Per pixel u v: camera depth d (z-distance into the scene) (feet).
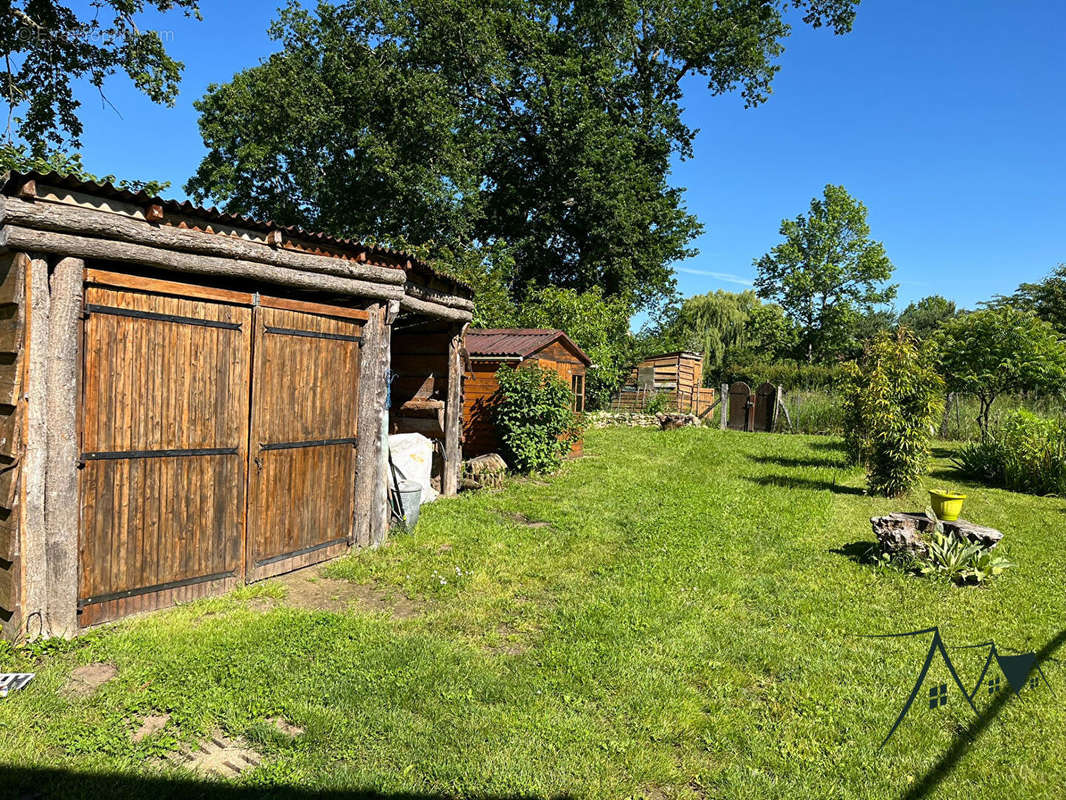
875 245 129.90
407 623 16.55
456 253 78.23
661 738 11.88
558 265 98.78
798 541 25.93
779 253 136.05
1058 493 36.19
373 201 77.92
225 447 17.92
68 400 14.40
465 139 81.15
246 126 76.48
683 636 16.33
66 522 14.42
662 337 110.42
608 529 27.09
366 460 22.76
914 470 34.65
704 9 90.68
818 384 99.35
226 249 17.35
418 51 78.69
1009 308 48.78
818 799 10.38
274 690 12.75
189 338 16.96
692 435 62.23
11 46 41.63
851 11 80.38
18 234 13.58
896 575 21.59
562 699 13.10
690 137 98.78
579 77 85.97
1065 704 13.32
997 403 56.85
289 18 77.20
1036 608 18.80
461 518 27.50
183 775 10.14
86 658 13.65
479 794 10.11
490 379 41.70
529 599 18.85
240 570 18.49
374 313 22.88
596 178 86.84
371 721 11.93
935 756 11.57
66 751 10.62
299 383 20.20
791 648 15.87
